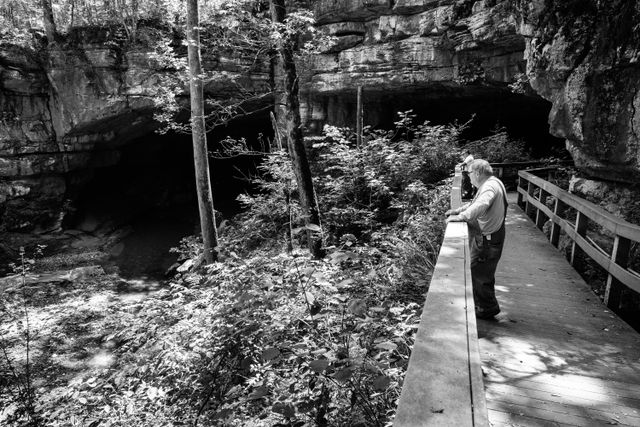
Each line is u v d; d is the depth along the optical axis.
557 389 3.05
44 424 5.35
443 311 1.92
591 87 5.80
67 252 18.06
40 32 17.08
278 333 3.48
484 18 12.95
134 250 18.86
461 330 1.72
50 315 10.98
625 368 3.33
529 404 2.87
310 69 18.09
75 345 9.59
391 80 16.55
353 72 17.20
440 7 14.70
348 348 2.83
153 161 25.45
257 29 9.12
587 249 5.14
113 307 11.91
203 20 14.06
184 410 4.61
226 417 3.70
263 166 13.55
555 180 10.88
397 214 11.11
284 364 3.91
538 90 7.36
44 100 17.64
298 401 3.16
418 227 6.89
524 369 3.32
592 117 5.84
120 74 16.98
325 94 18.58
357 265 5.25
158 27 16.89
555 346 3.70
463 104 19.09
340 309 3.46
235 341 4.19
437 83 16.05
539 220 8.30
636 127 5.02
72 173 19.91
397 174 12.08
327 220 11.53
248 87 18.28
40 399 6.09
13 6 17.55
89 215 21.11
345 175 12.49
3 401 6.07
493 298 4.12
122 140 20.45
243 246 12.44
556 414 2.77
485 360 3.47
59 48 16.70
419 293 5.06
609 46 5.40
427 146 13.38
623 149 5.29
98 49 16.53
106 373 6.21
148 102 17.30
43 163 18.17
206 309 5.54
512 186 14.69
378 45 16.55
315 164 17.66
